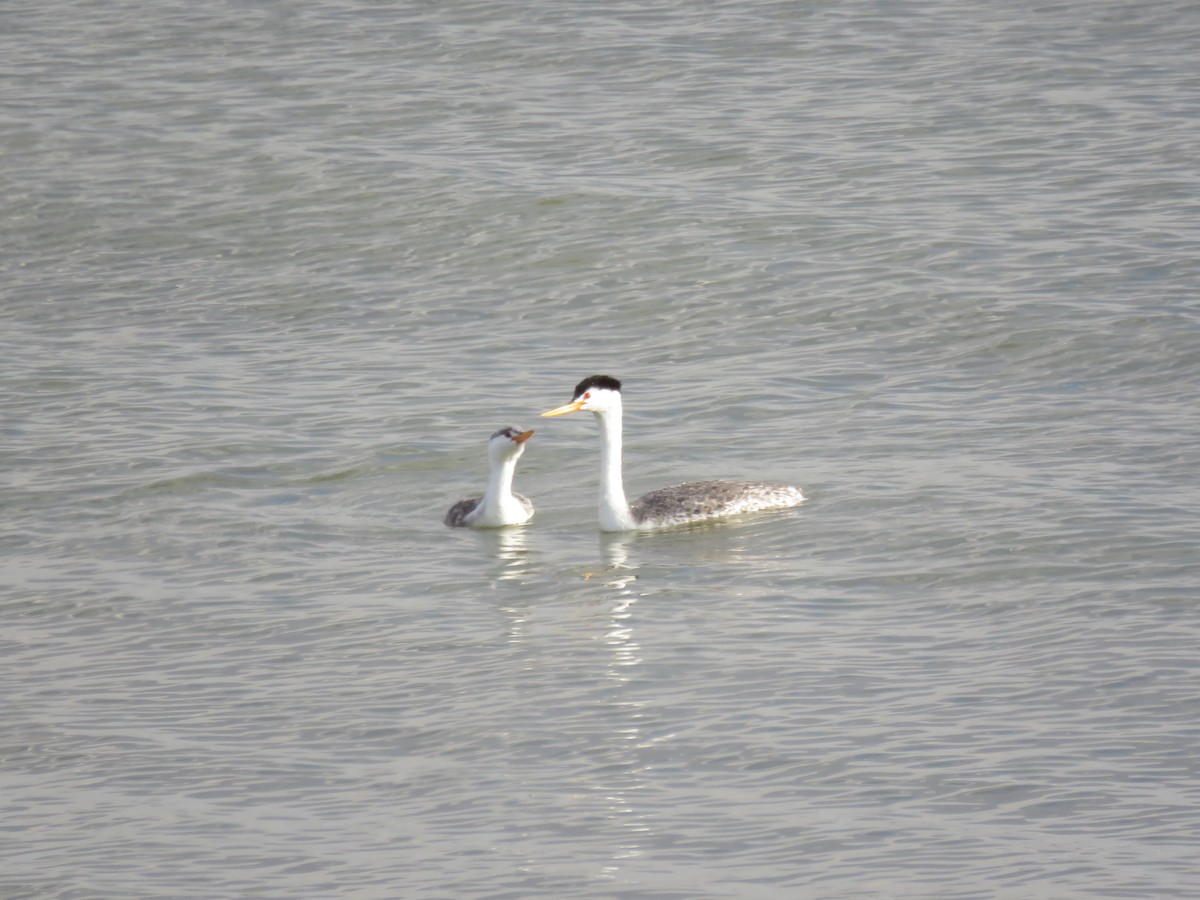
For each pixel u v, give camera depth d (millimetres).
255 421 22359
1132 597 15414
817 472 19781
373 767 12805
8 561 17875
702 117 35438
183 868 11336
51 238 31172
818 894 10586
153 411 22797
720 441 21203
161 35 42656
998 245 27938
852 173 31984
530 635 15344
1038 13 41000
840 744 12758
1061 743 12586
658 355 24812
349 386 23766
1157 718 12914
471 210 31125
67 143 35688
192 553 18000
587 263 28656
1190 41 38562
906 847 11164
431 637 15406
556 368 24391
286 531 18641
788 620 15398
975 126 34219
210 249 30438
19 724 13844
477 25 42031
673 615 15688
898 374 23297
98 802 12414
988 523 17594
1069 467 19281
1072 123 34031
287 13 43812
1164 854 10914
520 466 20891
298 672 14734
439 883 10961
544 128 35250
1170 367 22672
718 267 28000
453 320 26719
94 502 19609
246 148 34969
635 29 41188
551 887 10836
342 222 31203
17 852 11672
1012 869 10797
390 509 19484
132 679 14719
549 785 12344
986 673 13938
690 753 12750
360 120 36281
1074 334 24016
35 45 42375
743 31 40719
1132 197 29844
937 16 41219
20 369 24719
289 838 11703
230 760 13023
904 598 15820
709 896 10625
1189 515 17469
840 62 38438
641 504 18703
